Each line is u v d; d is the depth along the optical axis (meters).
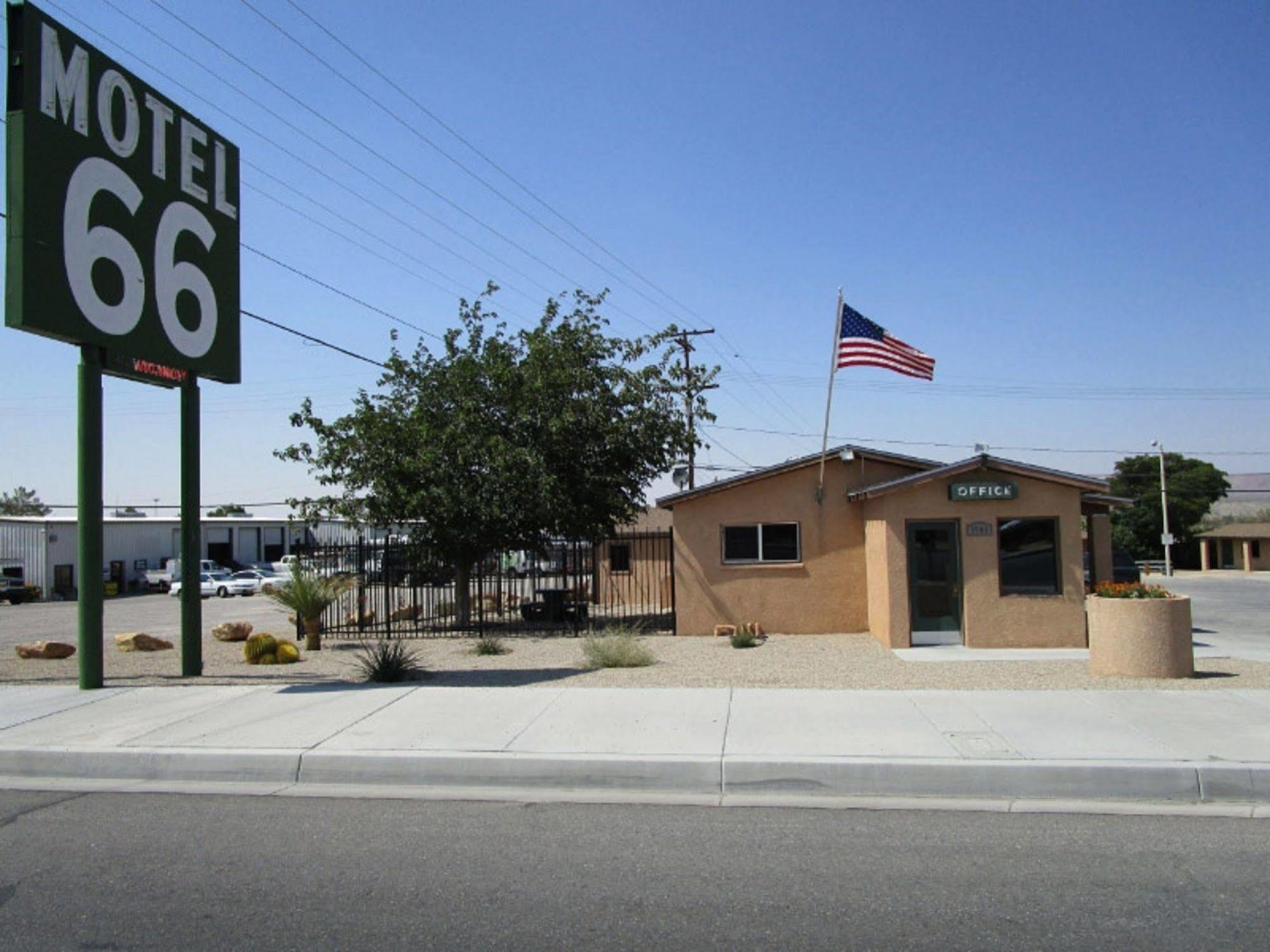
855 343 18.44
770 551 19.67
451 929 5.24
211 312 13.91
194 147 13.67
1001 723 9.48
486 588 32.47
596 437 21.20
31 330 11.04
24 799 7.95
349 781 8.44
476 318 21.75
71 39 11.55
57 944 5.09
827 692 11.14
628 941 5.07
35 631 27.02
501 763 8.31
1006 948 4.95
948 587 16.80
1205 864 6.20
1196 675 12.80
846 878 5.97
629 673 13.50
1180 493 67.88
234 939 5.13
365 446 20.78
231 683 12.67
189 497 13.67
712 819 7.25
